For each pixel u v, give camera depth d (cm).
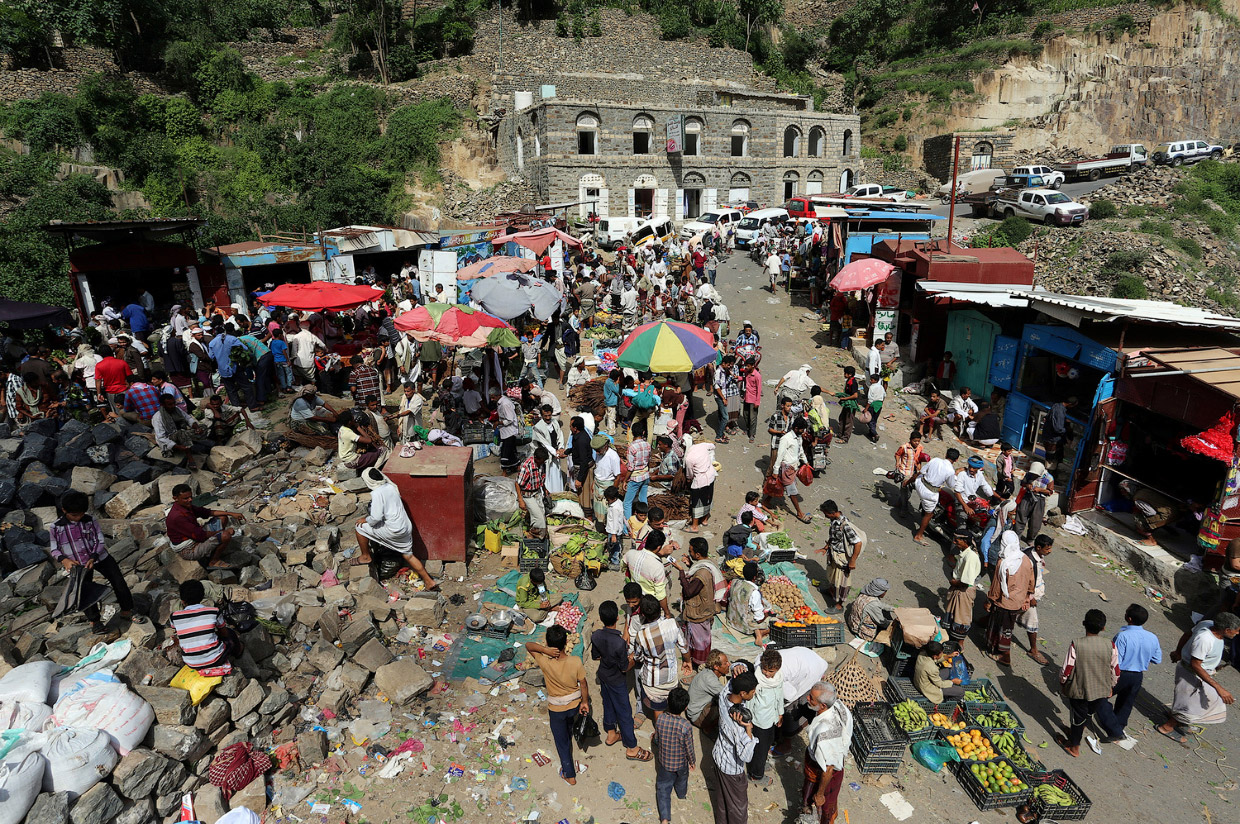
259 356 1372
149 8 3931
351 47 4578
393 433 1264
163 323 1958
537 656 605
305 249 2100
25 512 870
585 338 1933
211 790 567
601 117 3959
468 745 659
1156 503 1088
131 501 920
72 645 652
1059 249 3259
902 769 678
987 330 1491
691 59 5281
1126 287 2905
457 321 1230
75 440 1001
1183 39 5256
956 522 1042
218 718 608
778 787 650
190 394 1402
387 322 1599
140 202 3309
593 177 4006
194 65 3950
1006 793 632
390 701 698
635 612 680
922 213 2522
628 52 5066
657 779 589
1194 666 727
